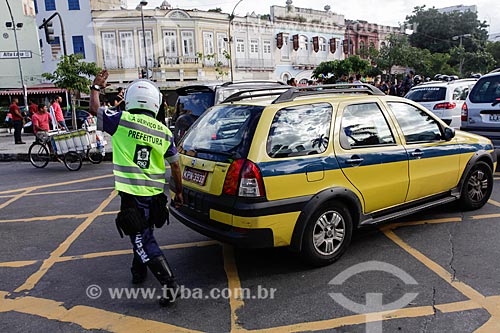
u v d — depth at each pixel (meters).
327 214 4.20
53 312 3.64
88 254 4.92
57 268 4.54
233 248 4.91
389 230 5.29
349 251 4.68
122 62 36.44
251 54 40.69
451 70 43.84
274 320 3.40
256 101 4.48
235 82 8.45
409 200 4.94
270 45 41.75
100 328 3.38
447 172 5.29
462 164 5.50
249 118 4.09
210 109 4.91
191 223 4.24
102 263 4.64
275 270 4.28
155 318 3.49
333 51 45.97
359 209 4.40
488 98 7.93
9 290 4.07
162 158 3.69
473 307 3.48
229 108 4.52
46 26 20.72
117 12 35.88
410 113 5.04
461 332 3.15
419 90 12.25
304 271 4.22
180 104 8.09
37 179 9.77
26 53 36.38
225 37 38.97
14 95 32.44
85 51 36.09
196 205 4.21
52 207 7.07
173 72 37.06
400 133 4.82
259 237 3.80
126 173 3.54
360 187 4.37
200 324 3.38
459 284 3.87
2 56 35.88
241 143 3.95
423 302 3.58
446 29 52.31
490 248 4.64
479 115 8.04
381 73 36.47
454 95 11.55
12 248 5.20
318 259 4.19
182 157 4.56
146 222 3.57
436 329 3.20
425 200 5.16
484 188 5.94
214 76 38.62
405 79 18.94
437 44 52.59
